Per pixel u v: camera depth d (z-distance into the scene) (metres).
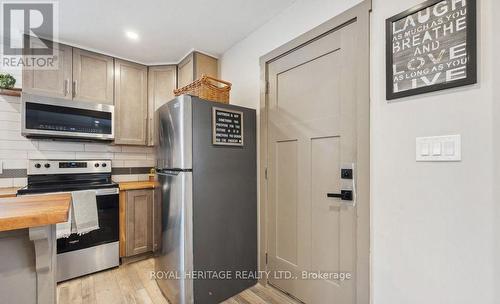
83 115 2.35
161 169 1.96
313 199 1.69
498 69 0.94
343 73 1.50
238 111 1.96
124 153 2.93
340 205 1.52
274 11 1.92
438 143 1.09
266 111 2.05
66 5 1.80
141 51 2.56
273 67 2.00
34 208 0.89
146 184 2.62
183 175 1.63
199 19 2.01
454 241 1.04
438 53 1.08
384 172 1.29
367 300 1.35
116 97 2.61
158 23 2.06
